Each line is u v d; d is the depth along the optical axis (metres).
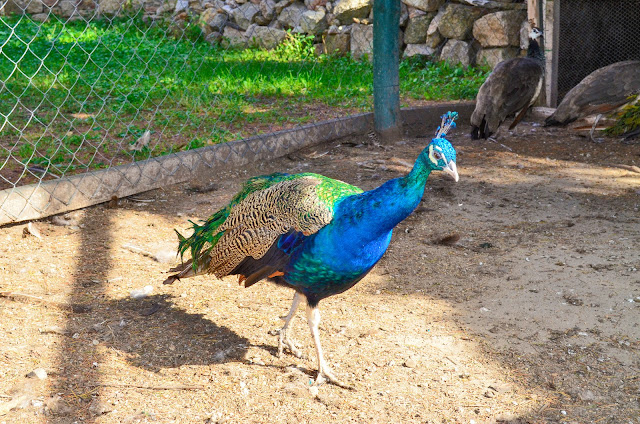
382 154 7.50
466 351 3.60
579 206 5.82
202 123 7.97
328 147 7.72
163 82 10.09
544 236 5.15
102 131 7.54
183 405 3.13
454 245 5.04
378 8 7.77
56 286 4.29
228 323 3.91
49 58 11.92
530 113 9.38
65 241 5.02
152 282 4.43
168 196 6.04
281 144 7.26
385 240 3.13
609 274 4.44
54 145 6.93
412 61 12.02
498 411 3.10
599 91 8.01
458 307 4.09
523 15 11.01
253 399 3.20
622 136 8.20
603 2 10.04
